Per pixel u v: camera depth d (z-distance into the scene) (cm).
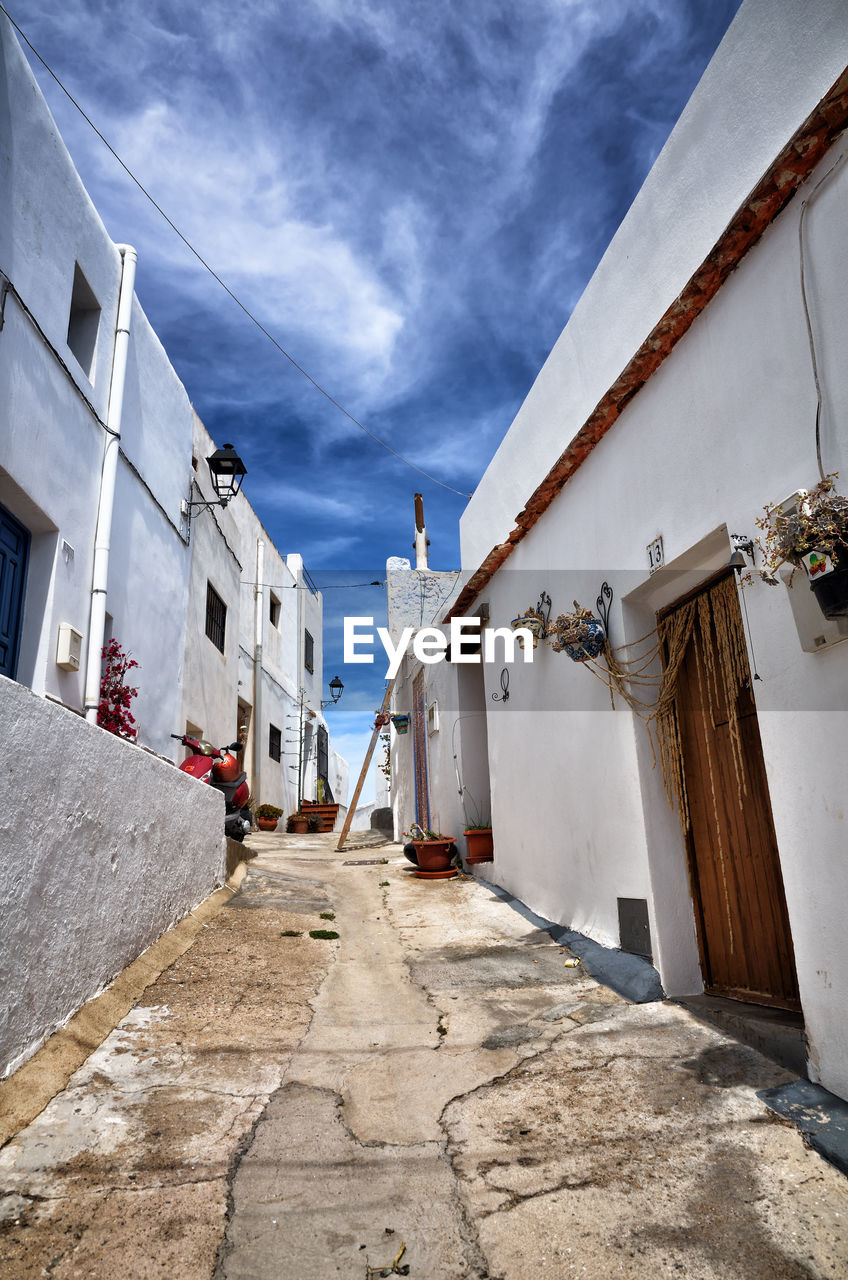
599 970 432
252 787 1462
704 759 406
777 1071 300
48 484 573
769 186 307
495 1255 213
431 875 761
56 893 319
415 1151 265
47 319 572
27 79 543
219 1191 237
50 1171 238
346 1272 205
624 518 449
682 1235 218
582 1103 294
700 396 373
